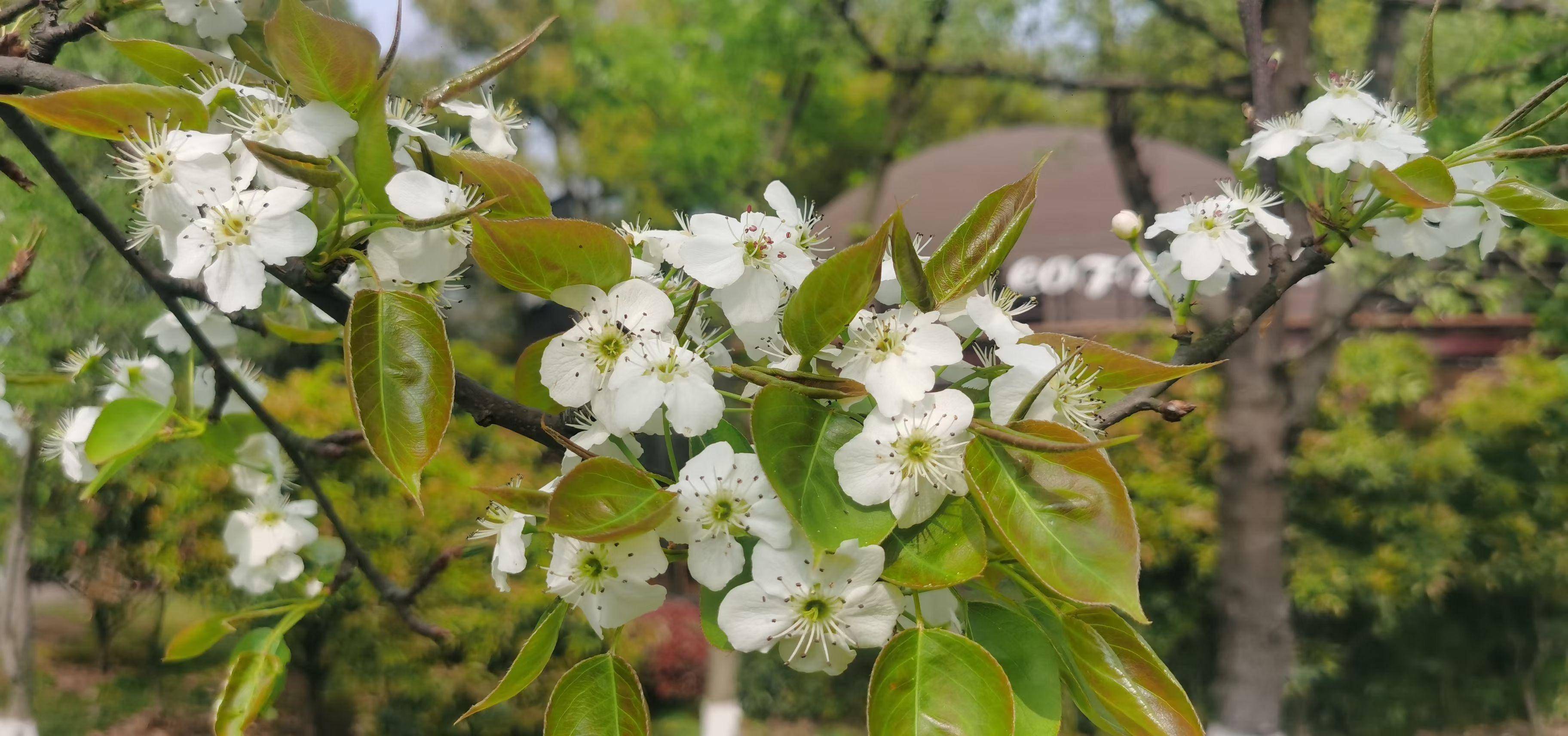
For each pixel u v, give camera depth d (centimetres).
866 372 111
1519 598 919
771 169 1071
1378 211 154
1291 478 874
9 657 680
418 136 127
